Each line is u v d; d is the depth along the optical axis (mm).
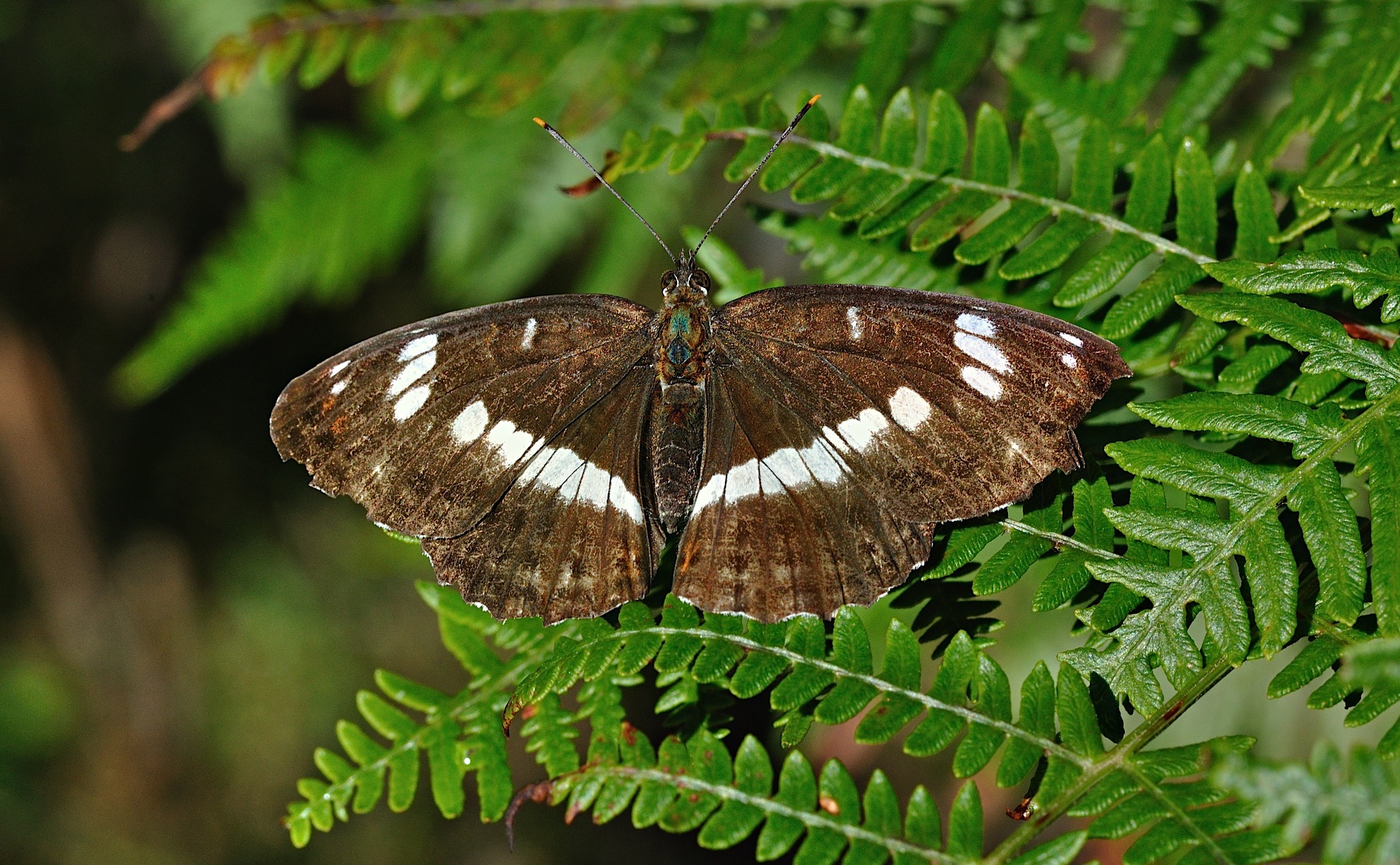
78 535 679
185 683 686
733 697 426
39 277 618
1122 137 439
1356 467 415
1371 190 419
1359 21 440
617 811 420
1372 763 401
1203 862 410
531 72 457
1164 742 464
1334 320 418
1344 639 415
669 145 439
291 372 643
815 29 454
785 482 432
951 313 430
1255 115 469
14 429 649
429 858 668
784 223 443
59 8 541
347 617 688
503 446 438
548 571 435
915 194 434
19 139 570
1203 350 425
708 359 438
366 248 487
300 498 686
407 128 492
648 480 439
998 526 428
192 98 455
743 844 596
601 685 427
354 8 456
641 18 457
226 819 672
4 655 690
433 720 429
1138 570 418
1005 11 450
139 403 655
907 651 421
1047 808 416
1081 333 426
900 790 489
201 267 485
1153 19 447
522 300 441
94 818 669
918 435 429
